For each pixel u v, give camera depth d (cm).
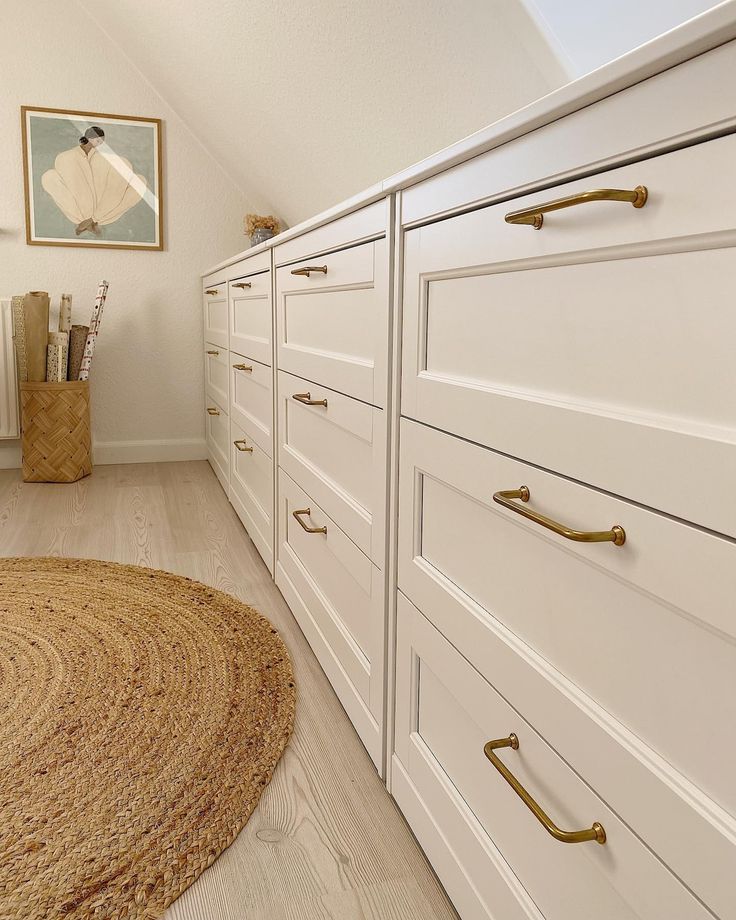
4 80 314
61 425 309
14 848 101
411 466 99
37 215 327
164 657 158
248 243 358
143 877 97
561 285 64
